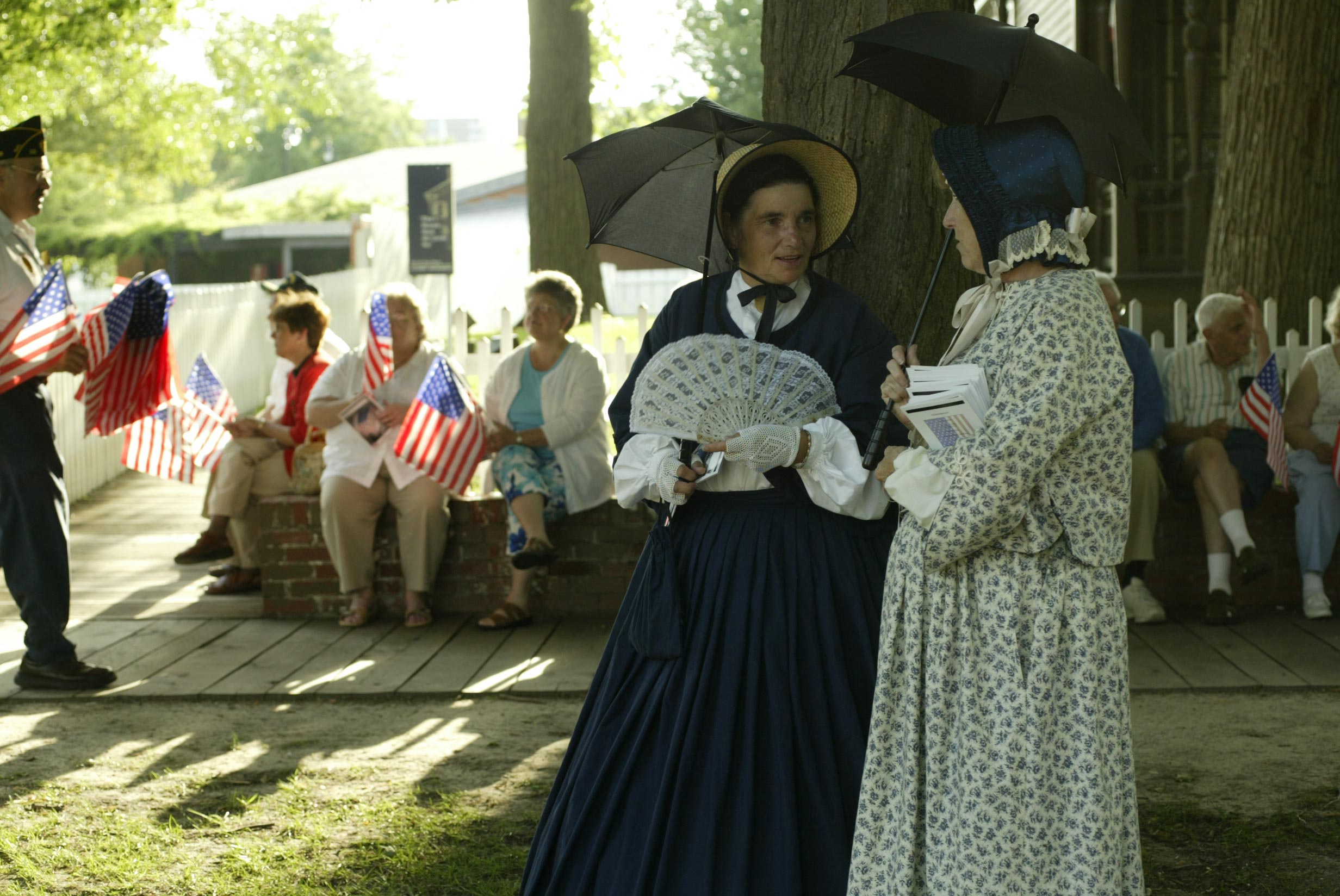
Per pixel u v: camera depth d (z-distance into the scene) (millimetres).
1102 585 2420
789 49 3939
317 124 59250
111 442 10805
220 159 57969
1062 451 2375
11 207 4766
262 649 5508
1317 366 5848
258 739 4410
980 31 2736
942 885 2395
